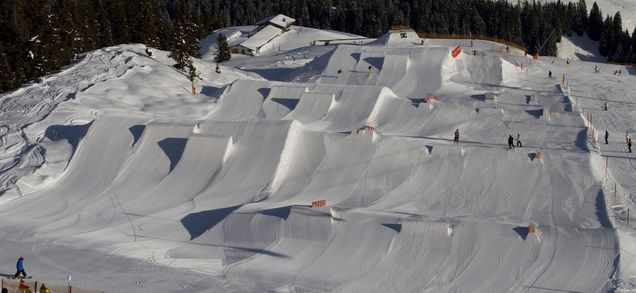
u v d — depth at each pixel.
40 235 41.12
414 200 43.72
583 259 34.66
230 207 44.56
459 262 35.25
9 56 70.31
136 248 39.16
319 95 63.25
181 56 75.81
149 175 48.88
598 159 49.06
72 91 66.19
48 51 72.56
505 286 33.03
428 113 60.66
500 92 68.69
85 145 51.94
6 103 64.25
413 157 47.59
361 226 38.44
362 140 48.94
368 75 77.44
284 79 82.69
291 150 49.03
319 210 39.47
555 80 77.31
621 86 75.56
